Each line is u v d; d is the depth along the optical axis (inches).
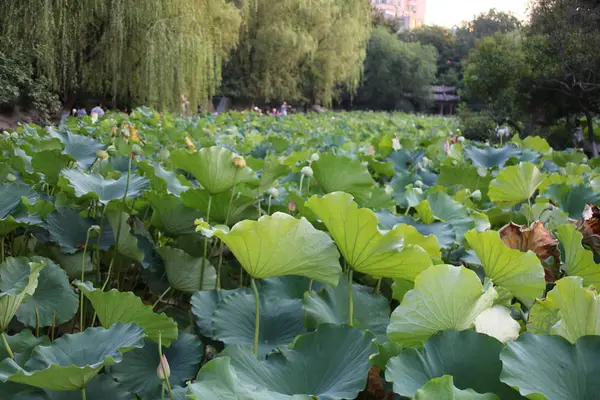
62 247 90.4
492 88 719.1
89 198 98.2
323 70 1544.0
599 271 74.1
